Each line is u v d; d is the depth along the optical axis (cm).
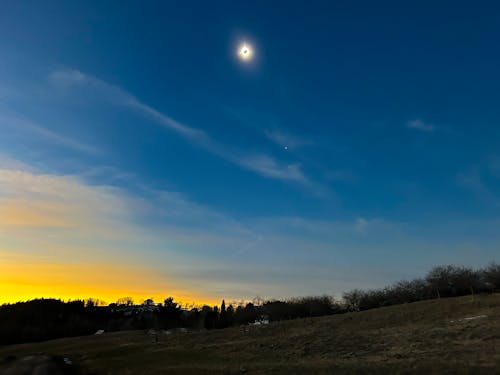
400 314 7462
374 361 4138
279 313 12469
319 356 4944
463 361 3634
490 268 10362
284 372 3819
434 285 10700
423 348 4650
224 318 13700
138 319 16700
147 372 4472
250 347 6144
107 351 6975
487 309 6712
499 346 4256
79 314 17100
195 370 4325
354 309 11856
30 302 16638
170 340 7988
